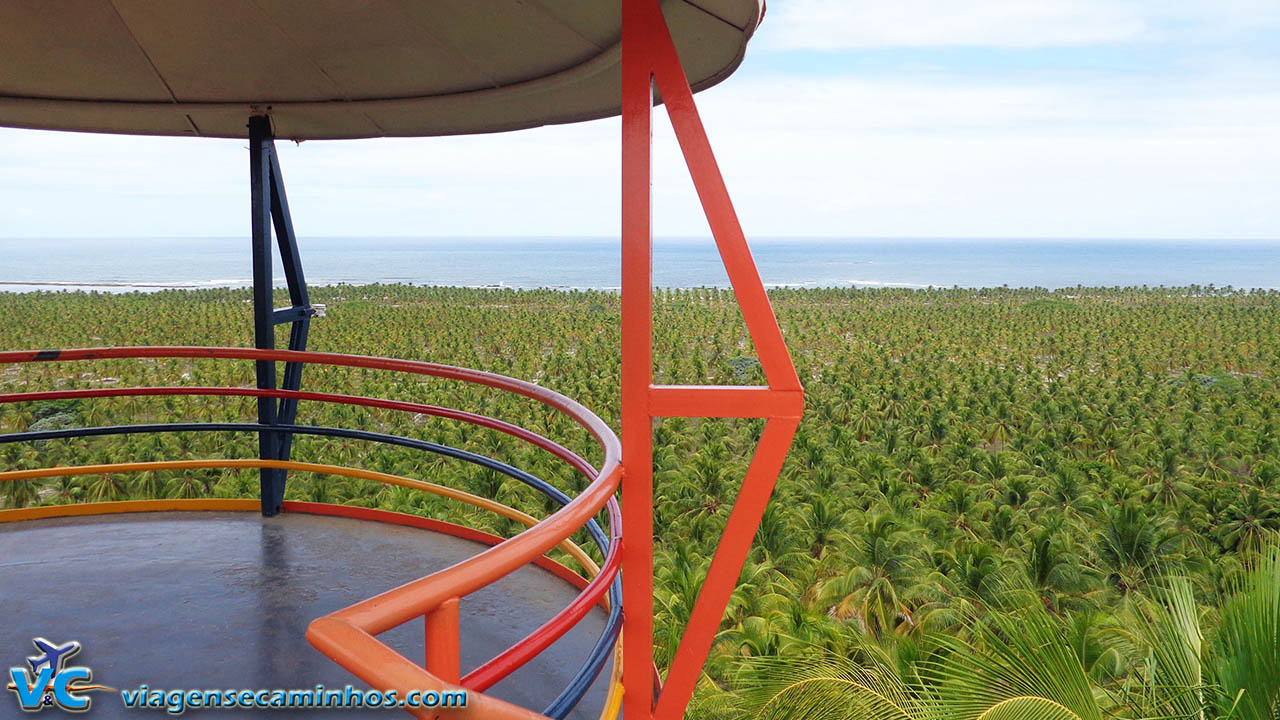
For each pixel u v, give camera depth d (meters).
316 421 48.28
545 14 2.49
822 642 17.77
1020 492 34.44
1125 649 9.95
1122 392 58.31
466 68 3.03
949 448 42.53
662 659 17.28
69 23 3.02
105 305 127.25
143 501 3.76
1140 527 26.88
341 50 3.12
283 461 3.63
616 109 3.14
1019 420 49.53
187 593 2.80
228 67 3.30
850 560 25.78
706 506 32.09
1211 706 3.03
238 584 2.89
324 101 3.47
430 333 100.56
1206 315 118.38
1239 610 2.97
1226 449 42.06
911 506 32.41
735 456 39.25
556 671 2.38
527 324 107.88
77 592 2.80
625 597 2.02
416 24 2.84
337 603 2.74
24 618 2.58
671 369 72.19
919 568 25.62
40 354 3.22
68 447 41.09
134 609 2.66
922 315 118.38
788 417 1.94
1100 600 23.58
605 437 1.90
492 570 1.09
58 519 3.65
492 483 34.16
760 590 25.08
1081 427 46.41
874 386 59.12
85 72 3.29
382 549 3.30
